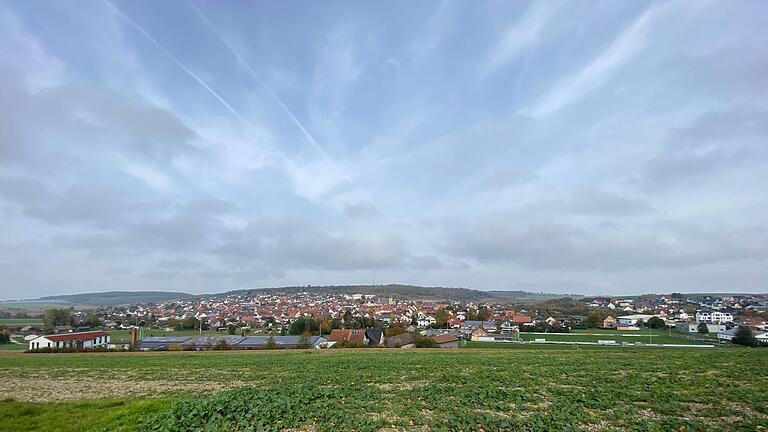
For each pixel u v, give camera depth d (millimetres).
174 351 69625
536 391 20922
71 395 25172
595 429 14422
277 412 16141
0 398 24391
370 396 19656
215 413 15977
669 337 100688
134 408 18516
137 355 59906
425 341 83500
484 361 38281
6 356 60719
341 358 46406
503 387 22719
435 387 22016
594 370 29609
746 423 14781
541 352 52938
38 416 17875
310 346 79375
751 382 23438
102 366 41781
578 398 18766
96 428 15836
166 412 16750
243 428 14531
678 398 18844
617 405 17609
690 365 31016
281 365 39312
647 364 32688
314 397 19250
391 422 15359
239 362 43438
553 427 14398
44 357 57312
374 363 38469
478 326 123250
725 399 18953
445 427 14711
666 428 14367
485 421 14852
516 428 14312
